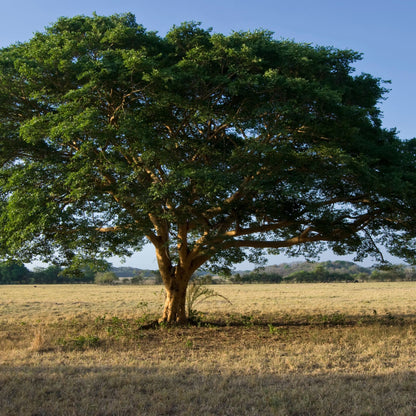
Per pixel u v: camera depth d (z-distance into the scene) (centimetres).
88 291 6194
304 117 1213
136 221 1450
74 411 632
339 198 1520
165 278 1748
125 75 1154
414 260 1812
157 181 1290
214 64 1239
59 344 1239
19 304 3112
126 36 1245
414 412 636
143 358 1055
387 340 1292
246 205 1514
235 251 1939
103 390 746
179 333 1516
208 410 647
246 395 715
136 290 6612
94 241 1495
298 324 1817
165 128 1417
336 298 3750
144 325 1675
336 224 1562
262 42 1265
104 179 1337
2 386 772
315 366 954
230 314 2216
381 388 761
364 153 1345
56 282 12619
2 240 1388
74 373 886
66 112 1125
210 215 1545
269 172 1281
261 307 2683
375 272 11844
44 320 2016
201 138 1477
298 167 1316
